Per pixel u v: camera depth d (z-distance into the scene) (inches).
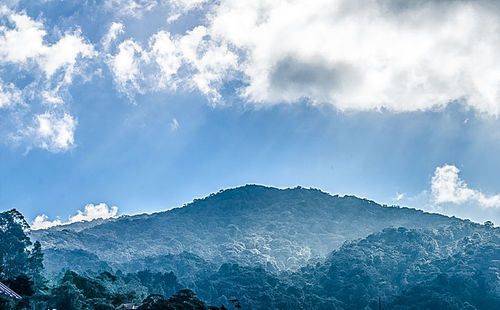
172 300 5885.8
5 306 4101.9
